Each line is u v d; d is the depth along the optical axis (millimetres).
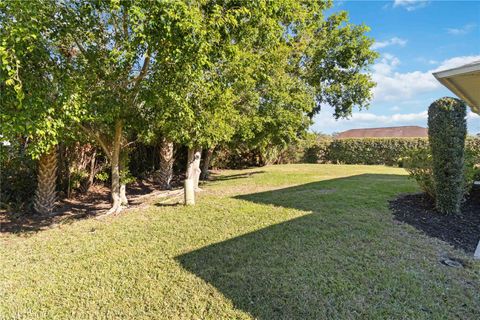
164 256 3984
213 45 4832
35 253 4305
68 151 8492
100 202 8273
